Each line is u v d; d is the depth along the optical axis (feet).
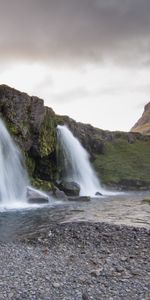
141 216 131.95
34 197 183.83
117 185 332.19
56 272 65.51
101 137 424.87
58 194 212.43
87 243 86.02
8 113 217.97
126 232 94.63
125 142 448.65
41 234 99.40
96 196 249.55
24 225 116.88
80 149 330.54
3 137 205.26
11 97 221.25
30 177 222.07
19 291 56.18
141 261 71.77
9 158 206.80
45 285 58.90
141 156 419.74
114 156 402.72
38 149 240.53
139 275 63.72
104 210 153.07
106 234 92.79
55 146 266.57
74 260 73.15
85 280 61.41
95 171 350.64
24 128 226.79
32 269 67.15
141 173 367.66
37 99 242.17
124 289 57.31
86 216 133.69
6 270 66.39
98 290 56.90
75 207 167.02
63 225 106.01
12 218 132.77
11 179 202.59
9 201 188.14
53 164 264.52
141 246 82.23
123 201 200.13
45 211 152.56
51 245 85.92
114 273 64.85
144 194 273.33
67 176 292.81
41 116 242.99
